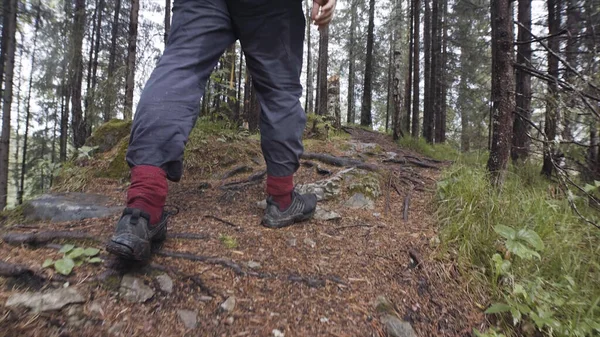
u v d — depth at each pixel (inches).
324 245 70.9
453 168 125.3
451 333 52.6
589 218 94.1
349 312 52.0
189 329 44.1
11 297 42.3
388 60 831.7
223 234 70.2
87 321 41.6
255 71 72.5
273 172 75.5
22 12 367.9
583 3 154.9
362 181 111.3
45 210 77.6
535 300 57.4
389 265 65.5
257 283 55.0
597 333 53.8
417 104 421.7
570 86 92.7
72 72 480.7
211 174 126.6
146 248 49.4
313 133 235.6
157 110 52.9
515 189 101.7
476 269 66.2
